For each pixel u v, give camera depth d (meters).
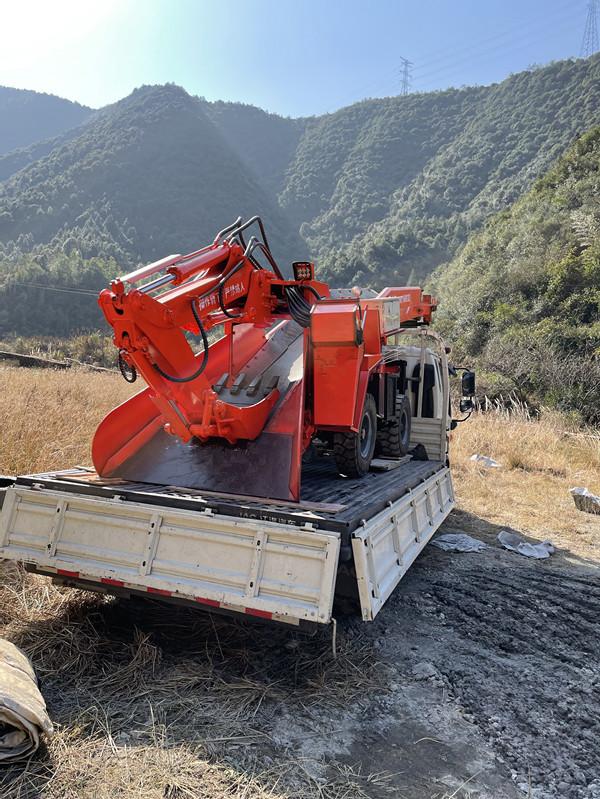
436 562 5.61
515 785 2.55
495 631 4.14
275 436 3.81
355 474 4.66
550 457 11.23
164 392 3.38
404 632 4.00
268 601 2.80
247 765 2.49
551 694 3.34
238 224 4.17
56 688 2.96
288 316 4.91
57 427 7.34
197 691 3.00
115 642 3.44
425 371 7.10
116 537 3.22
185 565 3.02
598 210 27.16
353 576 3.04
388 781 2.49
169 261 3.46
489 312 26.91
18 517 3.49
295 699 3.02
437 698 3.19
